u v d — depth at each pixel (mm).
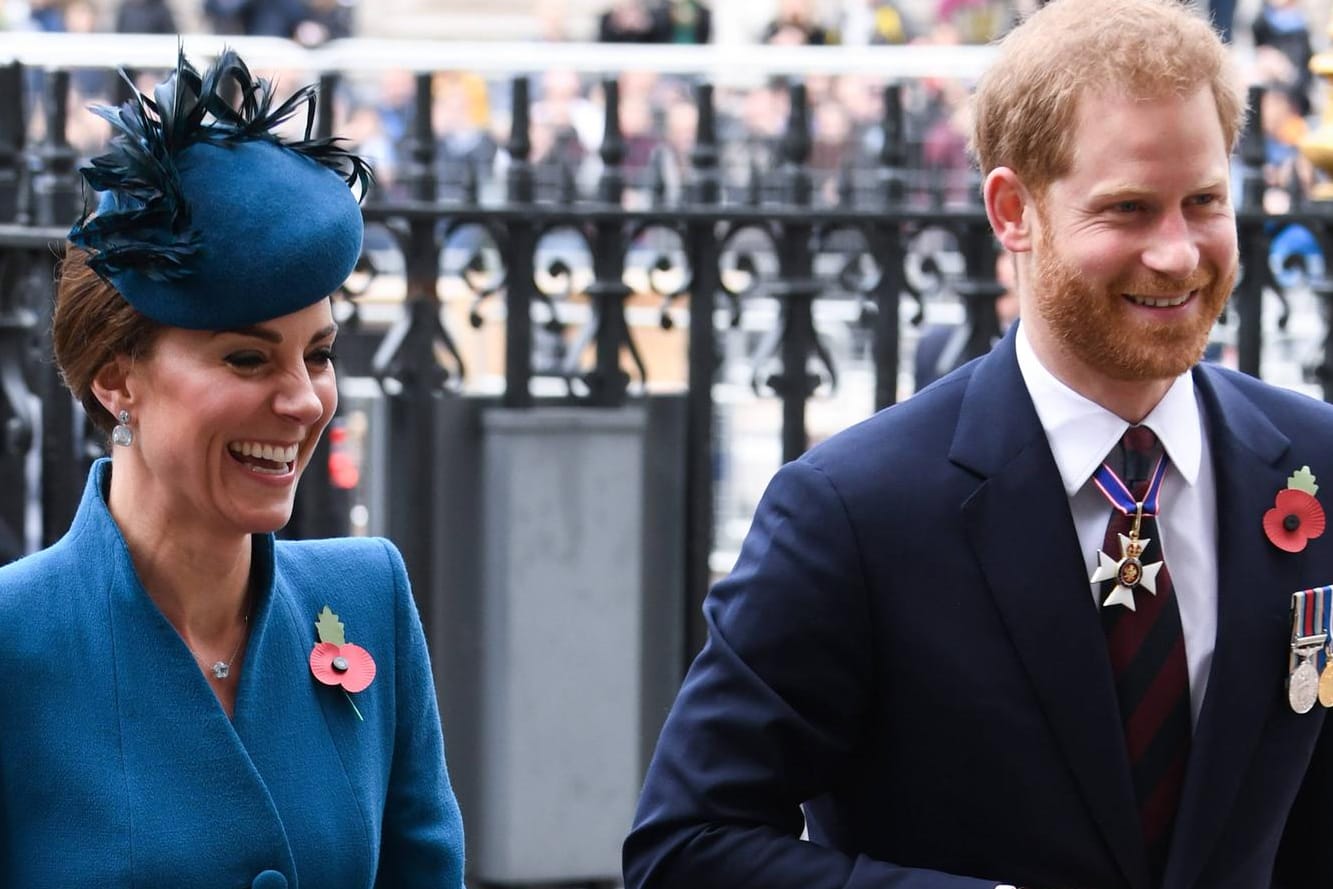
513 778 18891
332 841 8766
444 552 18797
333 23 41125
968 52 19797
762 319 28062
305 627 9094
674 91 29453
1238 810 9172
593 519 18906
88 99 23391
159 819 8320
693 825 9227
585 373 19078
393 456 18781
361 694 9141
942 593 9172
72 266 8461
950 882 8852
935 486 9281
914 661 9156
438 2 56062
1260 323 19250
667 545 19375
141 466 8594
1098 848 9008
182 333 8273
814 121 30062
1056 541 9164
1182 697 9164
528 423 18688
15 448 17844
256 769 8617
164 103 8273
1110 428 9242
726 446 28234
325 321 8516
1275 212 19094
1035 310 9148
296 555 9289
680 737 9422
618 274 18984
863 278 19922
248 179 8281
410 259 18578
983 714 9055
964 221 19031
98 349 8391
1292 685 9203
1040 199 8953
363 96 27969
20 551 19266
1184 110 8680
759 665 9289
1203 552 9328
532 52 19281
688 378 19078
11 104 18188
